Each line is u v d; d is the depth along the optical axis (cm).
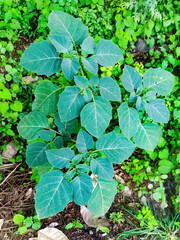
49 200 55
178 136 83
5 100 77
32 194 76
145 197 81
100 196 62
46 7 79
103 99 62
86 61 62
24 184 76
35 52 59
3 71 80
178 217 79
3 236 70
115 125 82
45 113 68
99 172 62
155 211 79
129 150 62
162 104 69
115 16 84
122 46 81
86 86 62
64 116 61
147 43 88
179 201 79
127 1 83
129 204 80
